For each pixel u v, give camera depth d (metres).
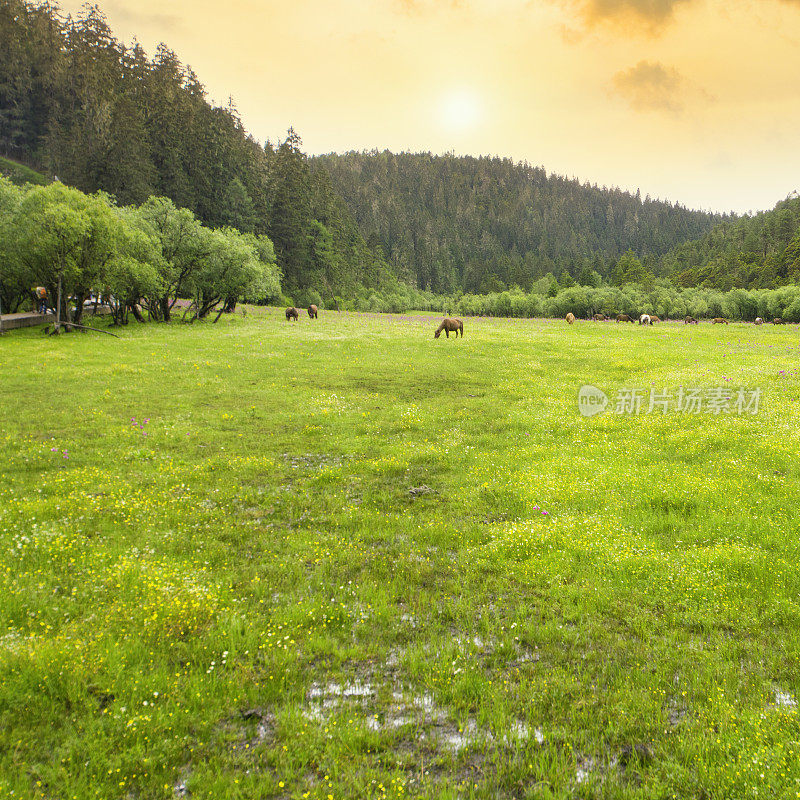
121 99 127.62
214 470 14.41
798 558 8.59
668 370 30.92
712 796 4.51
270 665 6.32
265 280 66.00
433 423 20.03
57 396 22.80
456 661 6.41
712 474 12.98
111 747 4.98
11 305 47.72
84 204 42.69
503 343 45.84
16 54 145.50
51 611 7.13
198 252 56.12
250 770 4.82
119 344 37.91
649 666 6.32
